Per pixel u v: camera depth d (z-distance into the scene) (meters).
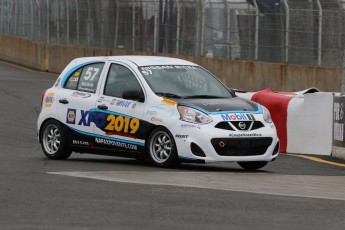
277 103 46.88
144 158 36.88
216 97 37.25
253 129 35.22
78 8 120.38
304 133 45.72
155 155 36.12
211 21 94.75
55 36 126.00
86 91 39.22
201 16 96.06
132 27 108.94
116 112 37.44
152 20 104.88
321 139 45.03
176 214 24.23
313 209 25.83
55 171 34.44
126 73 37.91
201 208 25.34
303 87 82.62
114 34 112.69
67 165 37.38
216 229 22.23
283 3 84.94
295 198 28.00
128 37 109.75
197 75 38.19
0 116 64.44
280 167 39.22
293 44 84.31
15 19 142.50
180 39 99.44
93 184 29.92
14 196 26.86
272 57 86.69
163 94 36.47
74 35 121.38
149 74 37.31
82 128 38.91
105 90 38.41
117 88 37.97
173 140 35.19
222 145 34.44
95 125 38.31
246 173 35.41
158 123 35.72
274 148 35.84
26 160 39.91
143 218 23.47
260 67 87.31
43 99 41.00
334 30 80.56
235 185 30.89
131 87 37.34
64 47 121.06
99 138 38.19
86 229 21.80
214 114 34.84
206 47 95.69
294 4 83.88
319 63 81.94
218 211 24.92
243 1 90.00
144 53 106.38
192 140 34.56
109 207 25.11
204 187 29.97
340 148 43.84
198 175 33.59
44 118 40.56
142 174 33.41
